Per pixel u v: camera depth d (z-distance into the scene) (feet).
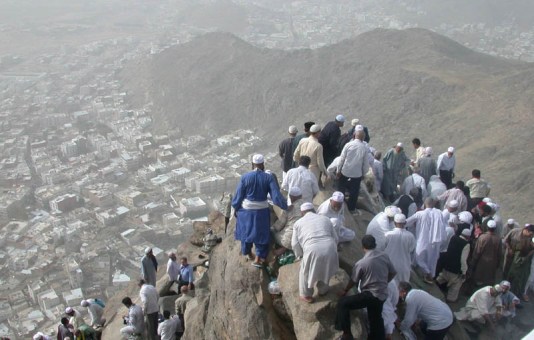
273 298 35.55
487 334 43.04
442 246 45.32
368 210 51.13
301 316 32.22
